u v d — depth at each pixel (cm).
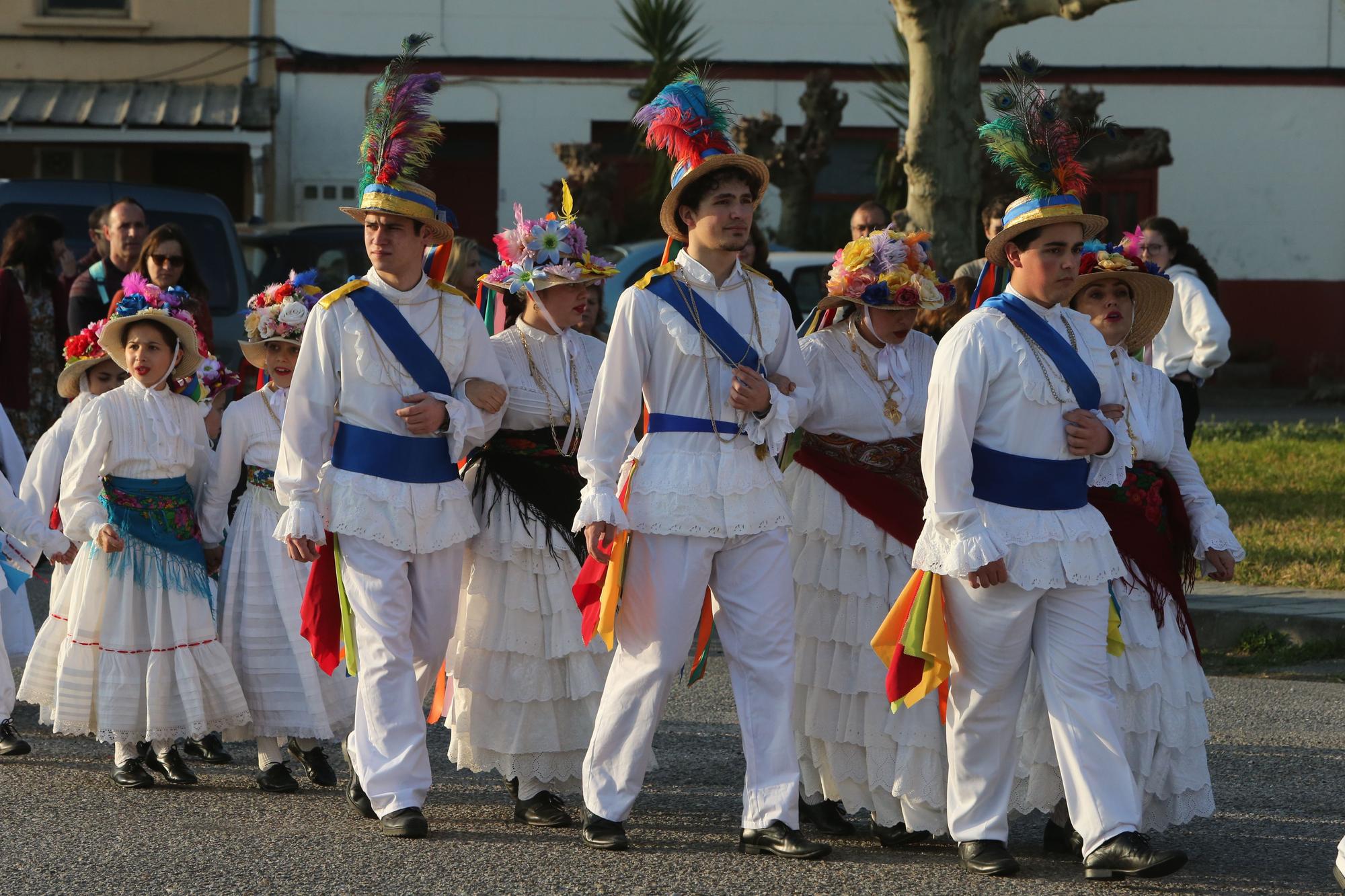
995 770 966
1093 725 938
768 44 4619
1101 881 941
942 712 1022
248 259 2711
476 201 4647
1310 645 1689
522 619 1084
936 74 2723
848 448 1070
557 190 3809
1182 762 1003
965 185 2744
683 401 1009
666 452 1005
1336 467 2855
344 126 4428
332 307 1059
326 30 4416
